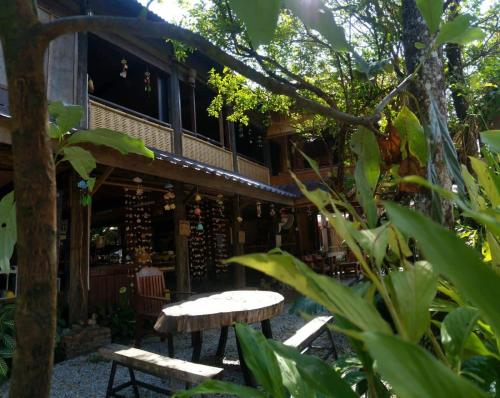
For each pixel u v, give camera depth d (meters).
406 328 0.60
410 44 2.28
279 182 12.30
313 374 0.81
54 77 5.40
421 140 1.53
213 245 10.09
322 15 0.91
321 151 12.74
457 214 2.69
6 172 5.71
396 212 0.45
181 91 9.40
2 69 4.74
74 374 4.30
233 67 0.89
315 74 5.68
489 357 0.93
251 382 3.53
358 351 0.84
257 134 12.13
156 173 5.70
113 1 6.20
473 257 0.42
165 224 11.62
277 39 4.92
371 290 0.77
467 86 5.08
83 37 5.88
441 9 1.02
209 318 3.35
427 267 0.64
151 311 5.14
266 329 4.19
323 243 12.85
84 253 5.41
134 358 3.01
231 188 7.72
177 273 6.99
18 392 0.73
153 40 7.36
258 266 0.50
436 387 0.37
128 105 10.31
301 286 0.51
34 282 0.76
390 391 0.96
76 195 5.42
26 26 0.79
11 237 1.53
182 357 4.83
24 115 0.77
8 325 4.22
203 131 12.43
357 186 1.08
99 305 6.04
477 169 1.04
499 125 5.45
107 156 4.86
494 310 0.41
